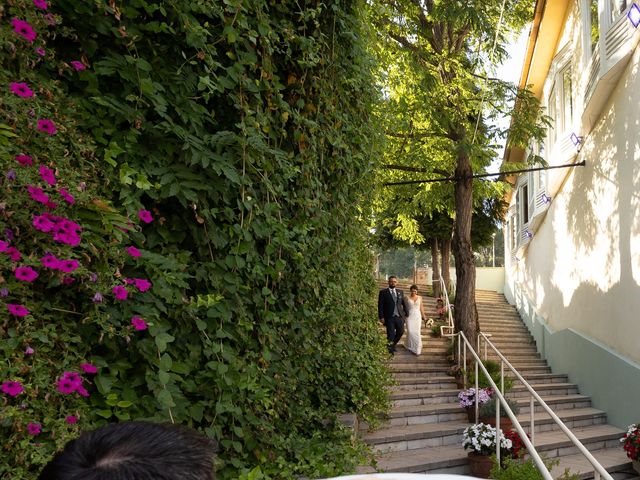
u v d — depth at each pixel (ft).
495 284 84.48
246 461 11.66
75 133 8.23
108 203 8.31
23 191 7.04
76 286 7.91
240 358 11.28
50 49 8.21
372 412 24.18
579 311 39.65
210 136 10.66
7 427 6.99
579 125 38.09
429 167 40.93
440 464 21.57
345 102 16.74
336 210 16.70
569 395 37.45
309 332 15.14
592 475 23.93
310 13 13.83
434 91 37.09
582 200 38.19
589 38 36.29
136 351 8.98
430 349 42.01
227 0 10.71
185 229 10.28
